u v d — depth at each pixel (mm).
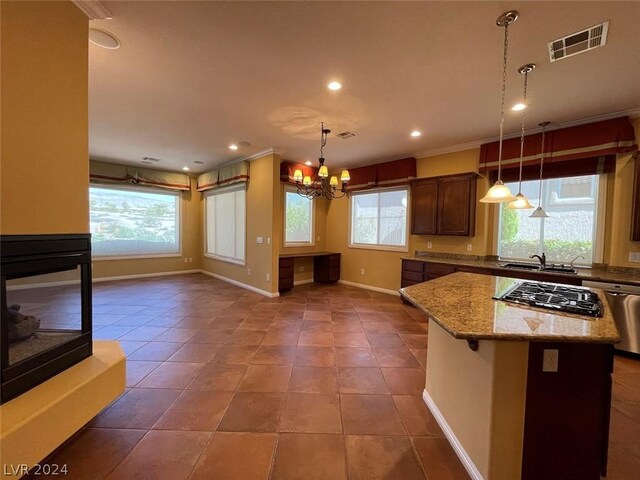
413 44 2045
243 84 2635
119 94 2846
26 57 1437
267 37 1982
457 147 4543
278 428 1848
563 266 3688
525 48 2074
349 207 6422
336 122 3561
